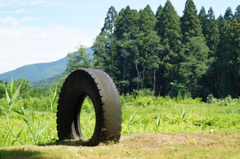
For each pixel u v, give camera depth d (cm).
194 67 6203
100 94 527
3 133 709
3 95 3575
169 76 6581
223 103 2236
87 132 780
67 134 650
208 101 2716
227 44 5597
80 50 7712
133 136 615
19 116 1535
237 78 5400
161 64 6725
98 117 534
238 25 5619
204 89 6028
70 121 648
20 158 383
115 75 7488
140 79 6938
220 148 509
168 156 452
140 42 7025
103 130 527
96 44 7800
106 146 524
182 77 6088
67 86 636
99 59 7788
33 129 743
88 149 487
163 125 962
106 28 8638
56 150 458
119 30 8175
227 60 5509
